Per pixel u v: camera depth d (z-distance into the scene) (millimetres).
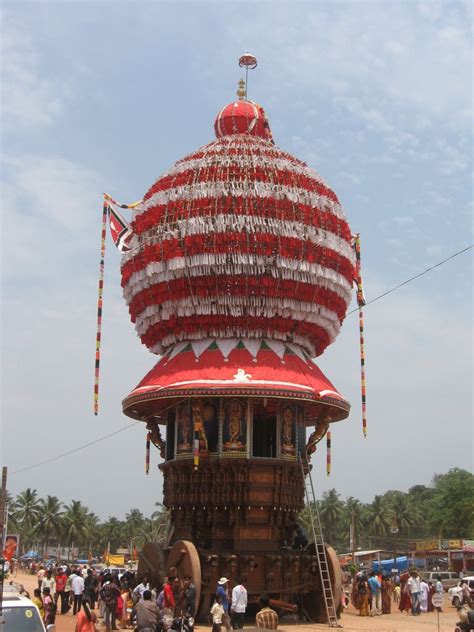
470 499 113500
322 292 34094
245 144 37562
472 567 83688
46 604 26312
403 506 139125
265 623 15086
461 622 22250
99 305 35688
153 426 37188
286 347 34438
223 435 32219
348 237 36812
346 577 67688
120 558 93062
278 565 31484
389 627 30922
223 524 32281
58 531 139875
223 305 33125
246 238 32688
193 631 26234
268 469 32188
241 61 42500
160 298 33938
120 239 35969
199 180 34875
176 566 30828
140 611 20141
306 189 35375
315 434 34844
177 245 33156
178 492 33219
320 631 28891
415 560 89375
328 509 136250
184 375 32594
